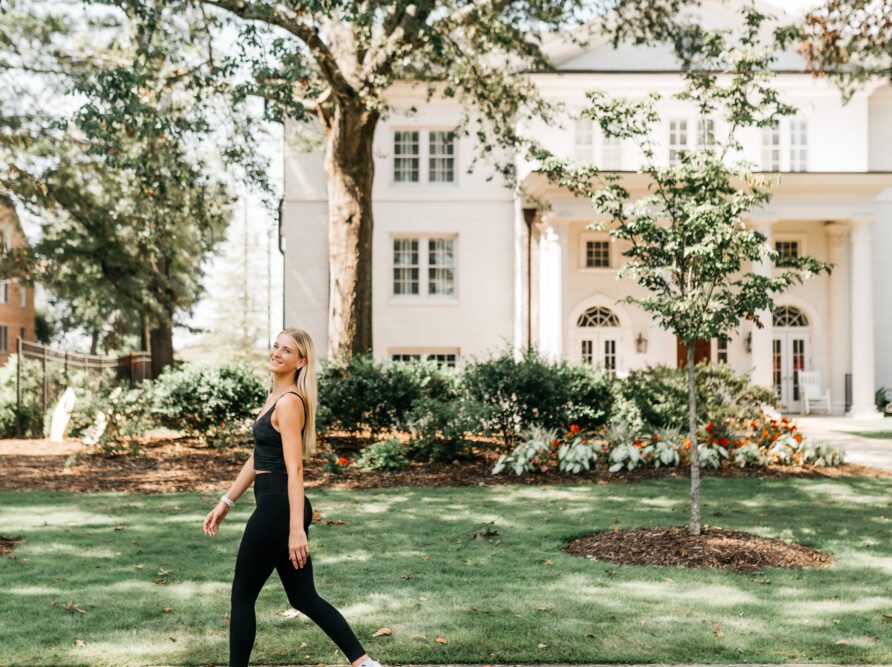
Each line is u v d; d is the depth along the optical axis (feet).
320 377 46.03
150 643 14.94
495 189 84.02
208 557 21.77
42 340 159.74
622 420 45.09
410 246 84.69
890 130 85.20
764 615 16.66
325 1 37.83
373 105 46.32
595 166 24.25
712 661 14.14
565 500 31.42
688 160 23.76
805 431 63.31
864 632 15.62
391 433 47.70
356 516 28.09
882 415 77.51
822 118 82.58
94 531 25.25
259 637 15.34
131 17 39.93
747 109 23.85
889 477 37.63
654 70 81.30
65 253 62.75
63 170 59.31
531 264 80.12
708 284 24.53
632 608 17.11
